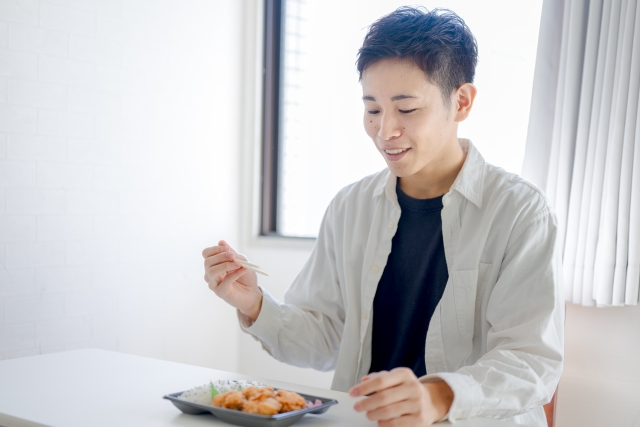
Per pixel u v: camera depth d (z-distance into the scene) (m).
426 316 1.37
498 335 1.17
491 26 2.53
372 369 1.44
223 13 3.13
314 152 3.13
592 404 2.21
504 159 2.52
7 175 2.23
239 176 3.26
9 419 0.98
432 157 1.25
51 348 2.39
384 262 1.41
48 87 2.36
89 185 2.52
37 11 2.31
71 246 2.46
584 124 2.19
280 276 3.14
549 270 1.20
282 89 3.26
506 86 2.51
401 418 0.90
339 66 3.04
